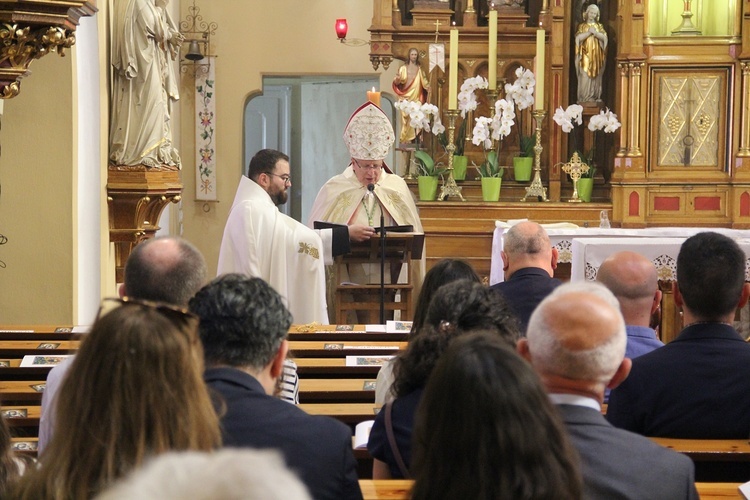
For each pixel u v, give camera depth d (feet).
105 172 24.11
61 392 5.80
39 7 15.52
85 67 23.17
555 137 32.24
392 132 24.95
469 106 30.55
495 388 5.04
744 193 31.07
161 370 5.73
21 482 5.75
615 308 6.89
